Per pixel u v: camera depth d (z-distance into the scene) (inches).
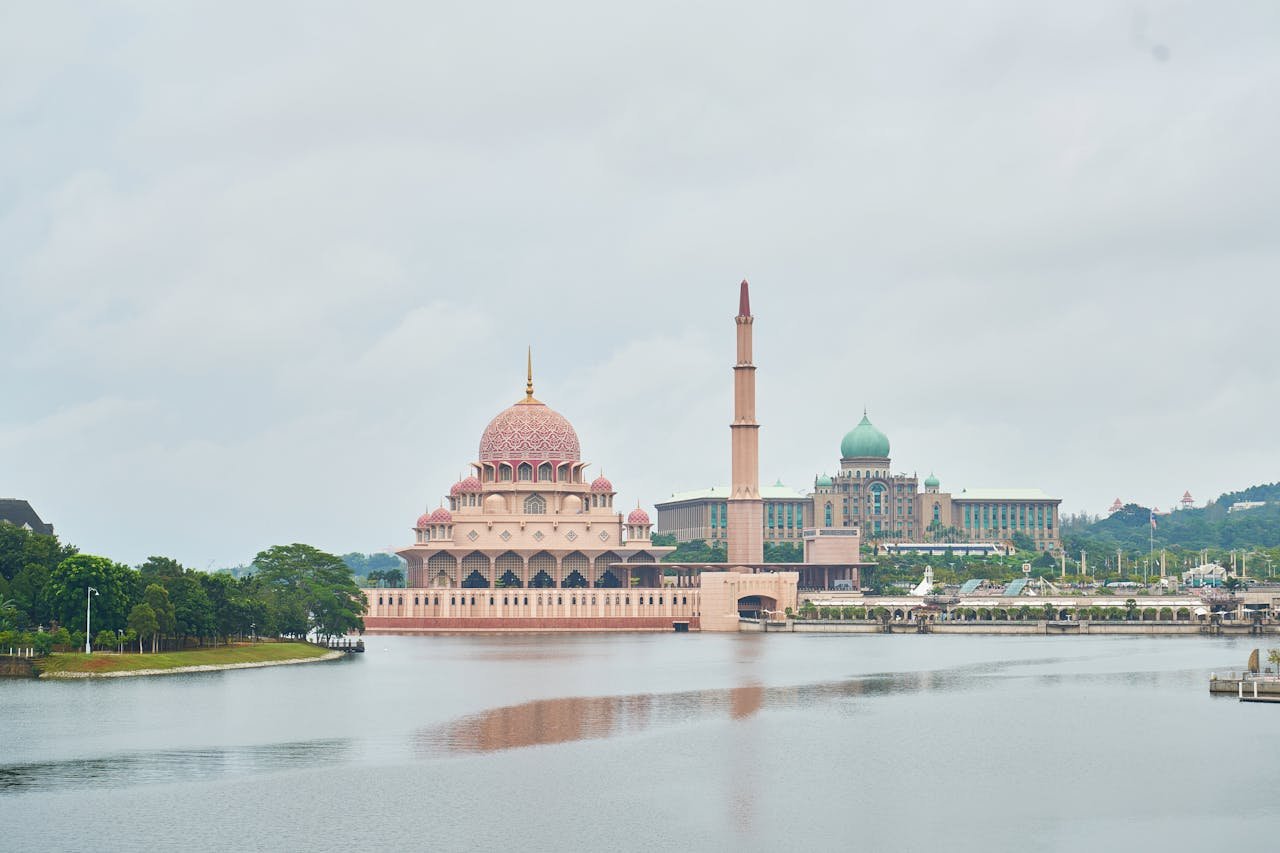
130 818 7057.1
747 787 7731.3
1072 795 7544.3
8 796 7519.7
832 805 7332.7
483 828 6884.8
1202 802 7386.8
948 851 6525.6
